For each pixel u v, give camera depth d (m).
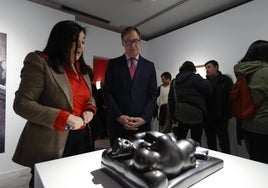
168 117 2.92
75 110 0.96
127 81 1.42
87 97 1.05
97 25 3.78
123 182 0.57
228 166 0.75
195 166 0.66
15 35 2.50
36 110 0.79
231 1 2.81
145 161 0.52
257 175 0.66
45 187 0.57
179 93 2.40
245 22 2.64
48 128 0.86
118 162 0.61
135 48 1.42
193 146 0.67
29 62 0.85
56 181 0.61
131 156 0.64
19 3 2.54
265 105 1.44
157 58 4.17
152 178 0.49
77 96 0.98
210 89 2.30
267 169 0.72
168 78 3.47
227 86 2.47
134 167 0.54
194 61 3.36
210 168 0.67
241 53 2.69
